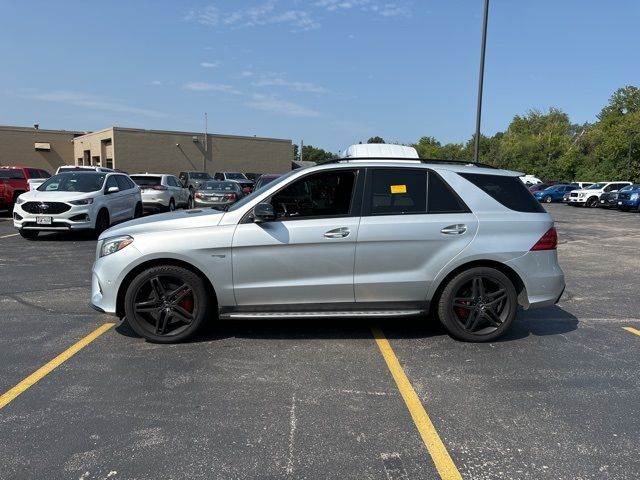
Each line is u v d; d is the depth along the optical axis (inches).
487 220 190.9
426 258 187.8
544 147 2763.3
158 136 1658.5
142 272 184.9
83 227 456.1
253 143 1868.8
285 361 174.9
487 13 547.2
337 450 120.3
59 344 189.0
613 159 2340.1
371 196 189.0
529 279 193.0
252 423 132.4
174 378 159.6
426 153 3762.3
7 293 266.1
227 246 181.9
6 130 1828.2
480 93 562.9
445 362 176.4
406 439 125.6
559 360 180.2
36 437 124.0
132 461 114.7
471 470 113.0
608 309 252.5
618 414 140.1
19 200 454.0
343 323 219.1
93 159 1769.2
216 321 220.1
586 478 110.5
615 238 577.9
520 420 135.9
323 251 184.4
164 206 733.9
